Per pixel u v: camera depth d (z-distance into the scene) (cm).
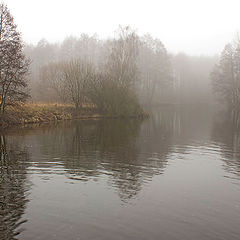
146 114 3716
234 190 929
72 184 948
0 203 786
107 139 1867
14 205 773
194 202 820
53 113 3216
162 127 2597
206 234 640
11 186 921
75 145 1628
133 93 3741
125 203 800
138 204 796
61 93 3950
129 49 4019
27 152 1420
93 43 8025
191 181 1014
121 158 1328
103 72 4266
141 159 1318
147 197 849
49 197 831
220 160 1330
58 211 740
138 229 655
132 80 3916
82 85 3559
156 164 1235
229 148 1612
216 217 727
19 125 2592
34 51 6988
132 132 2234
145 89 6712
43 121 2962
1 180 980
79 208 761
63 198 827
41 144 1641
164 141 1827
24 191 878
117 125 2731
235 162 1297
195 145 1697
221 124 2872
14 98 2528
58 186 927
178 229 660
